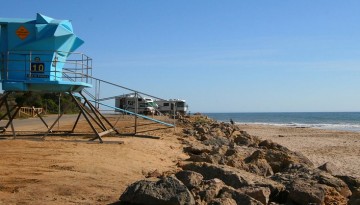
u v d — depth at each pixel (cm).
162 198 785
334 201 980
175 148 1881
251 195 911
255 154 1549
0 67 1772
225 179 1014
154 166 1330
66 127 2956
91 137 2036
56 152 1391
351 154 2747
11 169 1095
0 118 2166
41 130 2558
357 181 1173
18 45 1756
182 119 4550
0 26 1769
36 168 1119
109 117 4838
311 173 1175
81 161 1246
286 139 4228
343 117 15975
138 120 4175
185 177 894
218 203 790
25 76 1761
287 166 1408
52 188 919
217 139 2378
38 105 6016
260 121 12206
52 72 1772
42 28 1759
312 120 12838
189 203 784
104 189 940
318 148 3173
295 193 958
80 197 869
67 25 1825
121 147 1611
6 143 1580
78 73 1853
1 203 800
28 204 802
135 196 802
